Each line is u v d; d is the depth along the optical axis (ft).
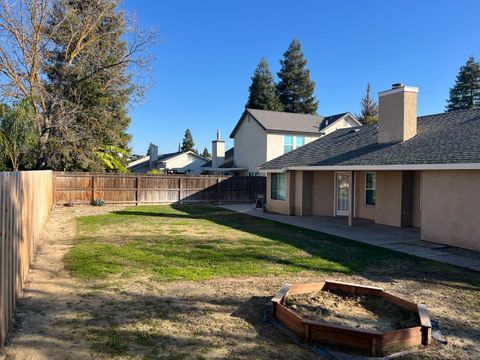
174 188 78.48
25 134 51.13
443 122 47.73
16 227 17.79
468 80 184.14
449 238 35.19
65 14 74.43
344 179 57.88
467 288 22.56
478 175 32.58
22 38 68.13
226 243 34.65
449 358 13.88
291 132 103.14
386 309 17.78
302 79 185.06
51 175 59.93
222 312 17.80
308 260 28.53
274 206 63.57
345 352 14.10
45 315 16.67
